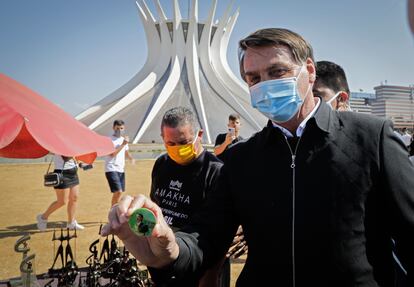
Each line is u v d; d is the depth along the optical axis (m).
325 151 1.71
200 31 46.88
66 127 3.44
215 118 40.81
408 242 1.57
